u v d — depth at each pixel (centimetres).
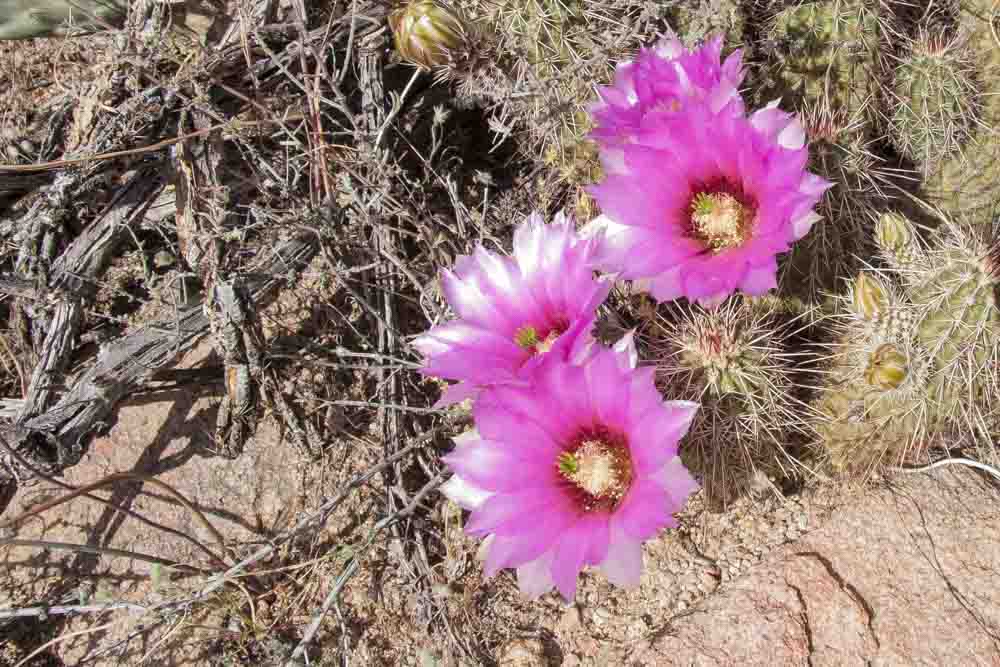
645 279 50
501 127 60
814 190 48
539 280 50
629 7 58
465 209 64
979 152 61
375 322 64
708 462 54
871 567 55
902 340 53
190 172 61
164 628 57
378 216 63
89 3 64
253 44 63
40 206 61
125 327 62
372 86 65
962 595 54
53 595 57
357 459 61
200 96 61
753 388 53
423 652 55
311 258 63
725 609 55
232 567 57
